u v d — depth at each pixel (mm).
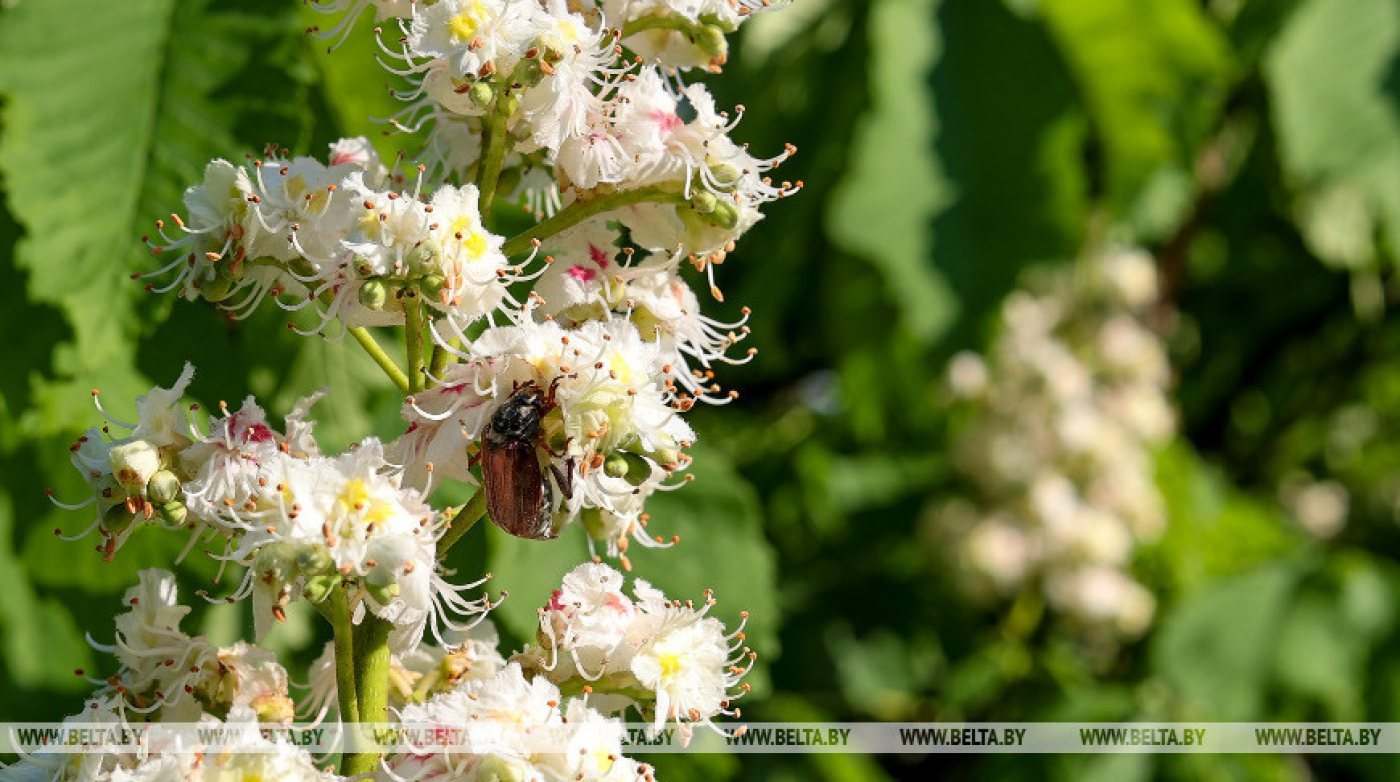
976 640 1399
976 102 1054
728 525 832
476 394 629
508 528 623
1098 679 1388
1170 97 1103
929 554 1407
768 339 1299
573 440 622
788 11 1132
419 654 666
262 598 612
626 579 814
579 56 639
